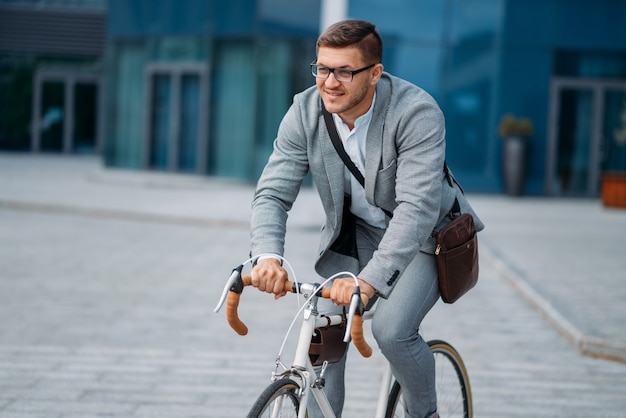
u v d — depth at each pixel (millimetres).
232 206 16297
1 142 31766
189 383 5277
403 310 3180
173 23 22859
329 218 3340
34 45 31453
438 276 3293
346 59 2881
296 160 3250
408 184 3037
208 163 22422
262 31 21391
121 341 6273
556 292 8359
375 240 3459
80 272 9125
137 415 4625
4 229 12453
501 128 20797
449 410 3719
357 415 4770
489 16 21094
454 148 21250
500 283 9406
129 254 10547
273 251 3025
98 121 32031
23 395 4906
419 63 21141
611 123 21375
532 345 6586
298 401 2896
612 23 21156
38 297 7762
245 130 21859
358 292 2711
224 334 6609
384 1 21047
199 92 22484
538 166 21266
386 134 3092
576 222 15484
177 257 10438
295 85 21375
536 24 21094
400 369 3240
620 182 18219
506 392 5316
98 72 31828
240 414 4715
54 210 15055
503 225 14547
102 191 18609
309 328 2871
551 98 21234
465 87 21188
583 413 4938
